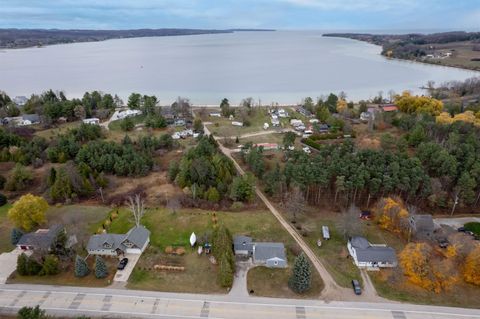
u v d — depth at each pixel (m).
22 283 47.41
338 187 66.00
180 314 42.62
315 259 53.38
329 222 64.19
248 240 54.97
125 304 44.03
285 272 50.31
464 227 62.12
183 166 76.38
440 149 74.00
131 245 53.56
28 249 54.12
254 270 50.56
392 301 44.94
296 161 76.44
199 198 70.38
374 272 50.50
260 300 44.94
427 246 50.78
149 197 72.12
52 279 48.25
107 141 98.06
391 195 66.88
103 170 81.94
